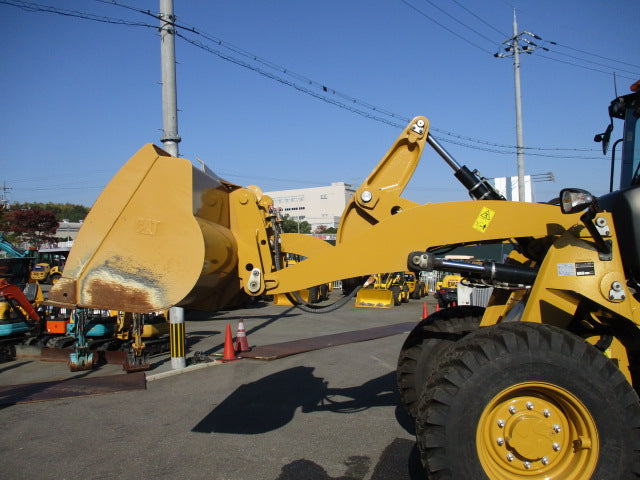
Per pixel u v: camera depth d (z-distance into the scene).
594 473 2.77
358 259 3.51
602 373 2.84
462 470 2.77
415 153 3.83
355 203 3.83
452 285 16.88
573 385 2.81
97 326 8.85
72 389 6.73
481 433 2.85
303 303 3.80
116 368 8.16
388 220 3.50
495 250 15.80
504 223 3.47
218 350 9.33
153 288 2.83
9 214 45.34
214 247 3.12
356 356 8.43
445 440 2.80
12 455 4.46
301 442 4.61
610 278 3.08
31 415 5.64
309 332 11.45
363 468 4.01
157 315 9.81
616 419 2.79
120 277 2.85
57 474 4.05
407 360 4.38
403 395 4.37
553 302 3.22
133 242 2.88
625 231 3.40
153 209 2.91
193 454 4.41
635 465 2.76
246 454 4.37
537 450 2.90
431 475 2.81
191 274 2.83
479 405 2.81
